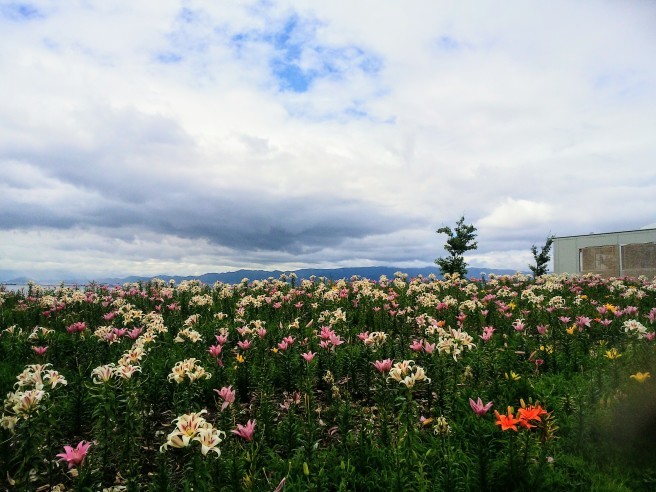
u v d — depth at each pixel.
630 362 6.72
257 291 17.38
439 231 29.52
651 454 4.58
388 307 11.90
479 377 6.66
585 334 8.64
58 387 5.99
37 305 13.46
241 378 6.85
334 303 13.52
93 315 12.44
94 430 4.99
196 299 13.49
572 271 33.69
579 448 4.87
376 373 6.76
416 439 4.96
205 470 3.95
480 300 14.48
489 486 4.16
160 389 6.17
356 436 5.08
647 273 29.77
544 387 6.32
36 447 4.34
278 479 4.31
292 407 5.74
